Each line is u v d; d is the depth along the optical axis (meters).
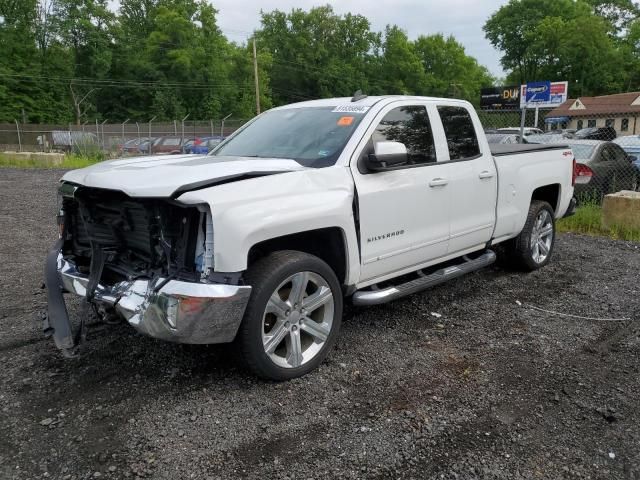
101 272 3.72
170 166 3.74
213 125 39.19
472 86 86.62
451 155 5.04
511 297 5.54
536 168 6.14
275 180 3.62
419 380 3.79
